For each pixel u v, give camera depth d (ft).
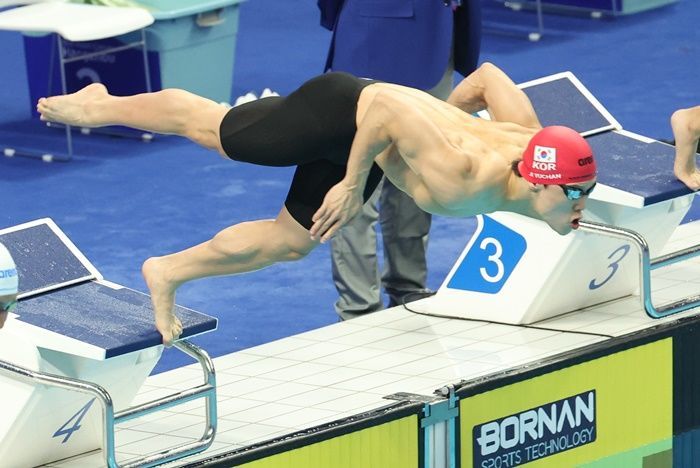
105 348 58.59
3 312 57.31
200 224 112.68
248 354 76.23
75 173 125.08
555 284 77.10
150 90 134.21
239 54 157.28
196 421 67.26
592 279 78.38
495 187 58.95
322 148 59.21
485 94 64.80
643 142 78.07
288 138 59.06
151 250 107.34
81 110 61.62
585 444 71.05
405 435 64.80
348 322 80.43
